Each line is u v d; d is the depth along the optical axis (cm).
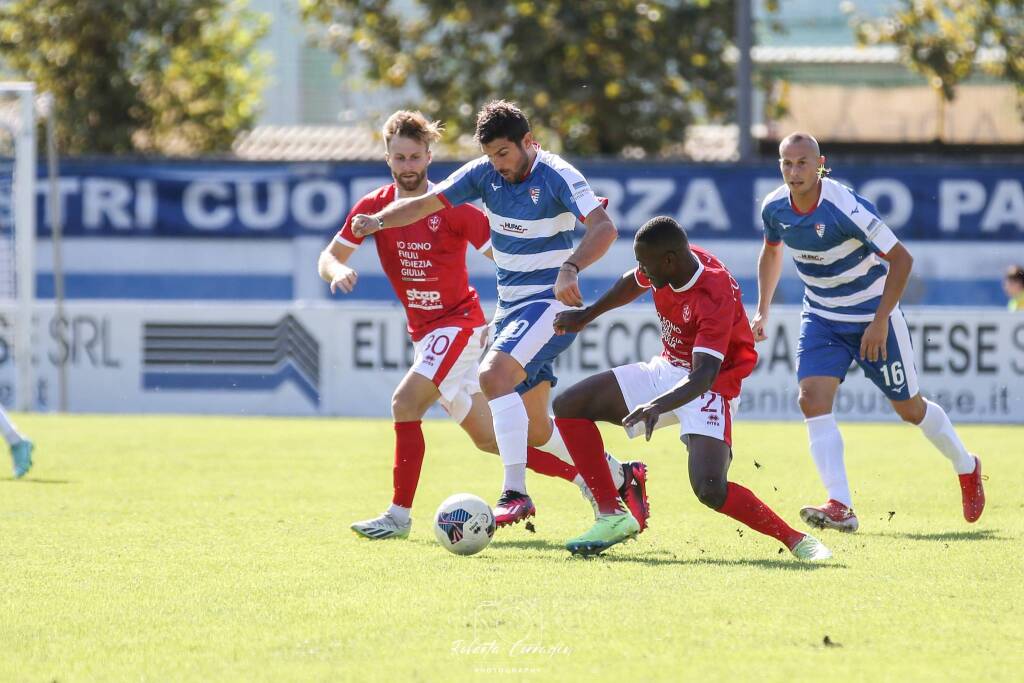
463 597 1748
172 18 9962
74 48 9956
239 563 2025
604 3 9000
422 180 2458
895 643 1497
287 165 6606
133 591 1808
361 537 2288
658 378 2142
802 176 2439
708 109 9419
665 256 1994
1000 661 1423
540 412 2467
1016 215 6222
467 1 8981
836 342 2556
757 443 4144
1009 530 2373
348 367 5450
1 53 10000
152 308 5541
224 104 11050
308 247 6619
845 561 2017
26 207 5534
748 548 2172
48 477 3222
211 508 2680
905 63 9169
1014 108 9269
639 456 3738
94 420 5006
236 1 10844
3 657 1466
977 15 9000
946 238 6259
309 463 3566
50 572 1950
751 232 6284
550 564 2006
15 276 5541
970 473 2467
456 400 2483
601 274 6344
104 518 2530
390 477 3250
